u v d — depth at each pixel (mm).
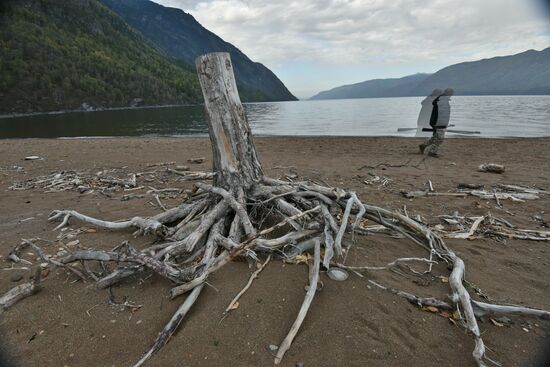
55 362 2051
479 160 9812
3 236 4062
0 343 2209
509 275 3123
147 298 2652
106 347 2162
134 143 15680
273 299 2545
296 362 1996
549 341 2246
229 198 3549
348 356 2045
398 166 8828
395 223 4051
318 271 2703
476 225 4230
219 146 3842
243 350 2088
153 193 6078
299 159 10477
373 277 2926
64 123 36219
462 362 2043
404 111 50531
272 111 58438
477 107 48781
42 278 3012
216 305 2492
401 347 2129
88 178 7477
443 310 2502
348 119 35781
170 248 3045
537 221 4621
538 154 10703
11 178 7789
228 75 3799
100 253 2816
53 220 4586
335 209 4379
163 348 2105
